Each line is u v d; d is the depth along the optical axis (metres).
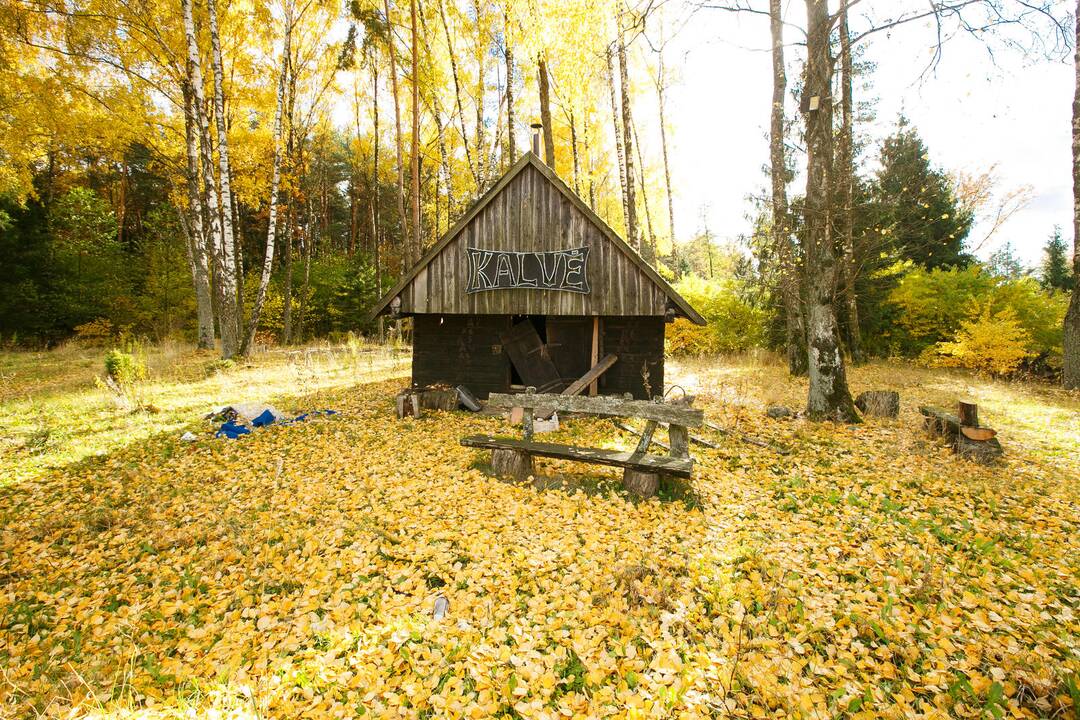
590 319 10.41
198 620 3.78
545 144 14.01
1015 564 4.14
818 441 7.50
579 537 4.73
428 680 3.04
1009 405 9.91
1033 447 7.16
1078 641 3.21
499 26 15.83
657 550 4.44
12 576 4.47
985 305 14.04
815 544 4.56
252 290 27.00
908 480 5.94
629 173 14.64
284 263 31.11
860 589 3.85
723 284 19.80
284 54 15.89
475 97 17.38
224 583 4.23
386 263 31.33
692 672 3.01
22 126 13.09
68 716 2.85
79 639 3.60
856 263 11.06
